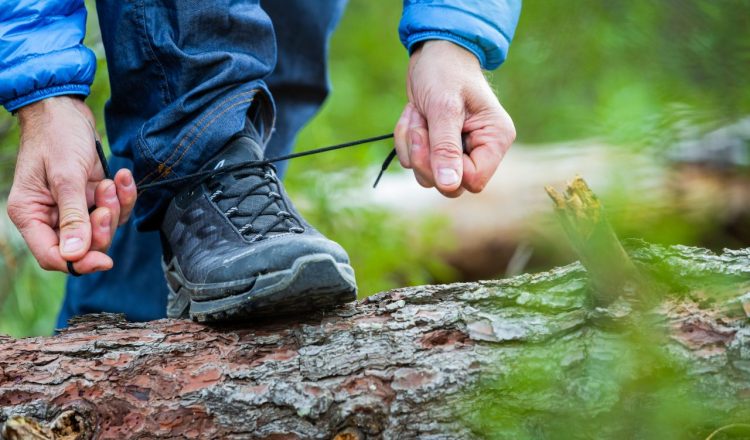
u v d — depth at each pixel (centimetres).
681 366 177
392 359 186
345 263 191
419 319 191
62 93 204
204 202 208
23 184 200
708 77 342
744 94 338
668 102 351
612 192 331
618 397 178
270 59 220
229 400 186
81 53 207
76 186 196
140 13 208
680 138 347
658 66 358
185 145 209
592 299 185
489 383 181
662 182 337
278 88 268
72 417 186
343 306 201
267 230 200
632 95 367
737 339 177
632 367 177
